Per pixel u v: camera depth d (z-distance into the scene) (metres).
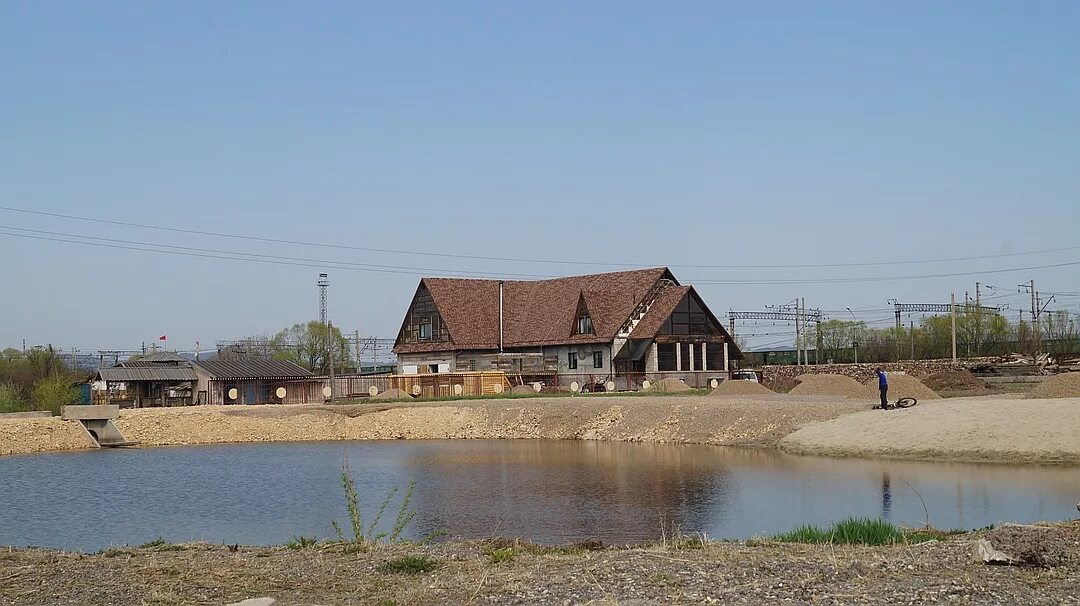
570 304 82.00
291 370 77.81
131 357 98.38
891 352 108.31
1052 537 14.61
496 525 25.28
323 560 15.86
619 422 52.62
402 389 71.56
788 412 46.66
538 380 76.38
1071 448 33.84
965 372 69.06
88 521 27.75
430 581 13.98
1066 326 106.25
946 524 23.12
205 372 73.94
